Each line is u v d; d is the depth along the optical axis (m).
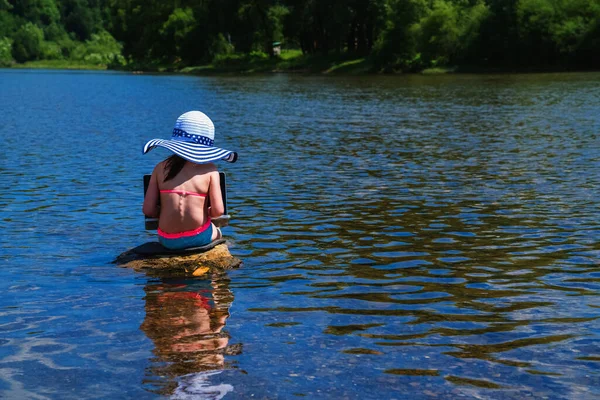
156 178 6.21
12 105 29.09
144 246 6.23
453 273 5.76
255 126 19.56
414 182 10.40
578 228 7.36
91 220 7.90
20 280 5.59
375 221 7.82
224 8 95.56
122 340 4.24
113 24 123.06
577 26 65.50
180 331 4.40
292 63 87.62
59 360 3.94
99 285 5.44
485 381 3.65
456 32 72.50
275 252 6.49
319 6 84.50
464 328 4.46
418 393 3.50
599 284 5.42
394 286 5.41
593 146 14.22
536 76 55.94
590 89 35.88
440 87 41.75
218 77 71.62
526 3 68.81
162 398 3.44
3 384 3.63
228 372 3.75
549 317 4.67
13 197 9.28
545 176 10.77
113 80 65.94
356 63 80.88
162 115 23.69
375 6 78.06
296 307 4.89
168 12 115.00
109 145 15.21
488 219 7.86
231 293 5.22
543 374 3.74
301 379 3.66
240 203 8.91
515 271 5.81
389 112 24.17
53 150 14.31
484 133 17.09
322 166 12.09
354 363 3.88
